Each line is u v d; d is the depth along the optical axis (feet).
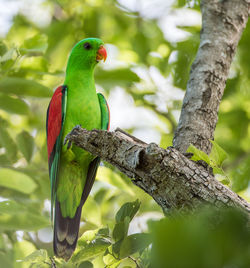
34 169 24.62
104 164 24.07
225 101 32.58
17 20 34.45
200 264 6.40
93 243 17.15
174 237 6.51
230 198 13.38
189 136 18.75
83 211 24.30
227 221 6.72
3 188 21.22
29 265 18.66
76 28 32.91
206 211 8.38
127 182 24.89
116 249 16.56
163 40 33.58
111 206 28.30
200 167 14.44
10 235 21.53
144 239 16.12
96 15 32.86
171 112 34.73
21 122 29.89
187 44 33.06
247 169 28.94
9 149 24.36
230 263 6.66
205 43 21.66
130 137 15.10
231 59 21.57
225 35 21.86
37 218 19.10
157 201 14.49
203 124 19.07
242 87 32.07
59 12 35.04
